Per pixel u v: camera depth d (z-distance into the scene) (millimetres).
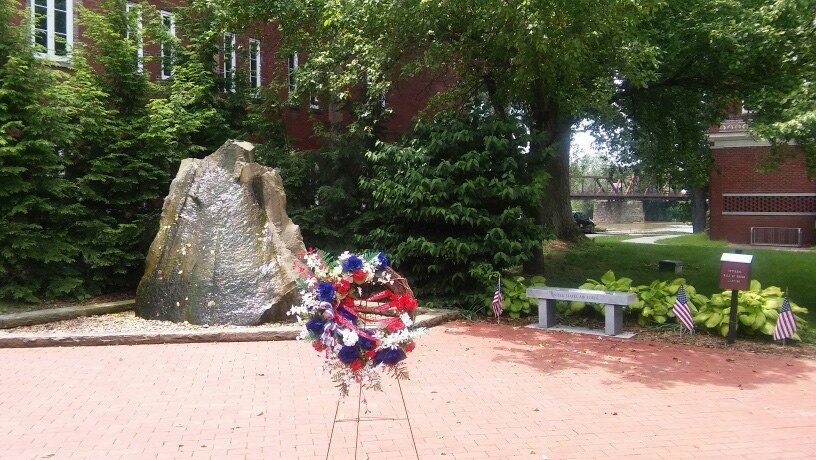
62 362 7887
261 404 6258
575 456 5000
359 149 14781
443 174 11562
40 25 14945
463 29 12312
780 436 5504
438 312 11211
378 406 6254
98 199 12164
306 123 19859
